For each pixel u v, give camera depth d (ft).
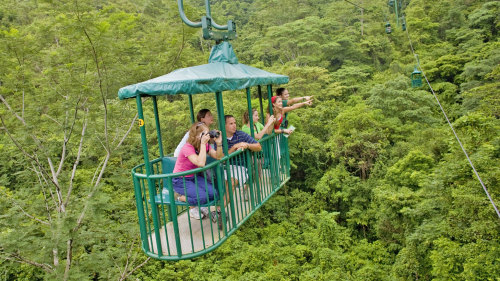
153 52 33.68
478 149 42.32
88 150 39.29
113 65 30.53
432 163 56.08
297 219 63.72
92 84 31.78
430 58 118.21
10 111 31.99
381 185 58.90
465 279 34.32
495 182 36.91
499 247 33.50
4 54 29.17
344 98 107.55
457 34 127.54
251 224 62.44
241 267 47.75
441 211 43.14
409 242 43.01
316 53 126.82
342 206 67.62
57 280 25.89
